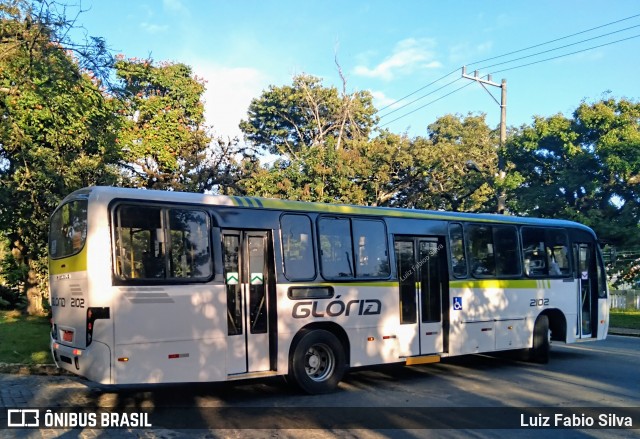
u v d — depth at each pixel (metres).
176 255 7.65
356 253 9.59
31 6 10.23
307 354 8.88
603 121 21.95
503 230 12.04
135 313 7.18
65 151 14.23
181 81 20.98
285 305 8.60
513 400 8.57
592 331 13.64
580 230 13.75
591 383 9.98
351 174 24.89
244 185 22.66
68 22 10.51
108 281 7.06
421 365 11.91
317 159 24.66
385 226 10.09
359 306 9.47
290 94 37.50
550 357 13.32
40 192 13.91
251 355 8.28
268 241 8.67
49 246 8.60
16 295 19.97
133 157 19.75
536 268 12.55
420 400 8.51
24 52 10.63
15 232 16.28
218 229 8.08
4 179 14.00
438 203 28.14
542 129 23.33
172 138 20.45
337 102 36.66
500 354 13.48
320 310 8.97
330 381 8.95
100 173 15.01
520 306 12.01
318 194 23.77
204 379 7.66
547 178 24.67
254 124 39.41
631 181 22.09
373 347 9.59
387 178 25.31
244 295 8.32
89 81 13.63
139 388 9.03
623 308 26.95
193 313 7.65
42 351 11.06
